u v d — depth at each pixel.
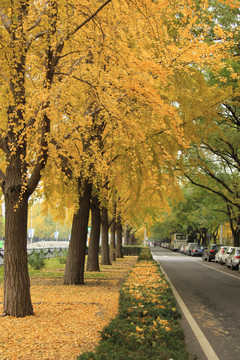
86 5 7.20
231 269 27.48
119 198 27.47
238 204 26.53
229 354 6.32
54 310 9.39
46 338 6.73
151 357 3.82
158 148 12.84
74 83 8.53
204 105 12.55
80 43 8.16
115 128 9.62
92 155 11.39
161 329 4.88
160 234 98.62
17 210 9.02
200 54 7.81
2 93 8.57
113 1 7.11
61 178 13.30
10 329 7.40
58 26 7.70
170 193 16.05
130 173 13.01
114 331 4.64
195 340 7.28
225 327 8.43
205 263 35.56
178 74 10.55
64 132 8.73
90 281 16.64
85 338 6.71
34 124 8.02
